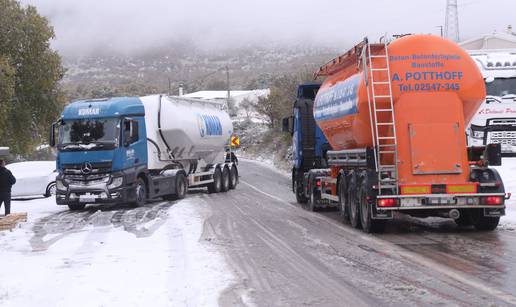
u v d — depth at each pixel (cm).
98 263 1027
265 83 11600
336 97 1530
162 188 2294
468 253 1054
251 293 806
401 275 895
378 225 1305
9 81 3095
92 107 2005
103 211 1967
